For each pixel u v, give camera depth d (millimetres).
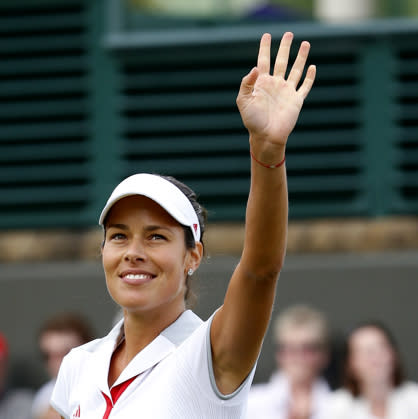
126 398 8117
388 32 19594
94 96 20578
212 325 7992
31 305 20250
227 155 20438
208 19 20094
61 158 20703
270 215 7746
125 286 8258
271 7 19953
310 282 19719
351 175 20156
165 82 20406
